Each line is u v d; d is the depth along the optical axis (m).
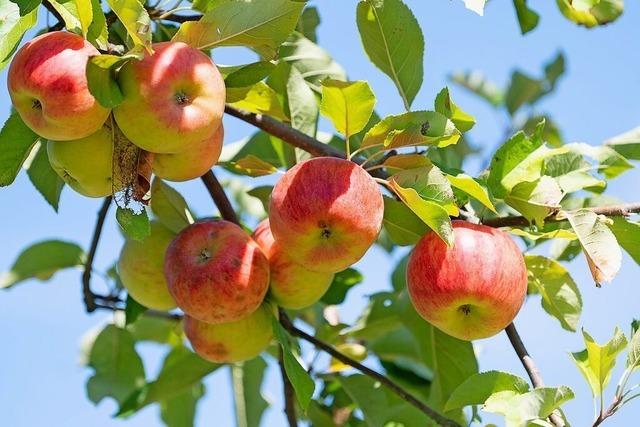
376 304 1.69
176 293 1.47
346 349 1.71
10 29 1.38
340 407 1.70
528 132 1.94
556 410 1.42
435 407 1.59
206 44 1.41
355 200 1.40
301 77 1.58
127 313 1.60
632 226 1.47
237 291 1.46
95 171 1.40
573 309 1.51
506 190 1.46
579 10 1.61
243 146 1.65
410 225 1.49
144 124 1.36
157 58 1.36
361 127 1.42
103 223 1.62
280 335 1.46
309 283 1.50
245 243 1.48
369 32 1.51
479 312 1.44
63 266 1.75
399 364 1.73
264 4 1.39
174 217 1.53
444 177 1.40
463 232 1.44
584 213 1.45
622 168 1.55
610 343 1.42
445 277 1.43
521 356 1.46
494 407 1.41
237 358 1.51
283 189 1.41
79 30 1.38
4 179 1.43
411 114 1.41
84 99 1.35
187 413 1.77
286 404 1.60
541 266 1.50
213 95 1.37
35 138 1.42
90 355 1.74
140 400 1.67
